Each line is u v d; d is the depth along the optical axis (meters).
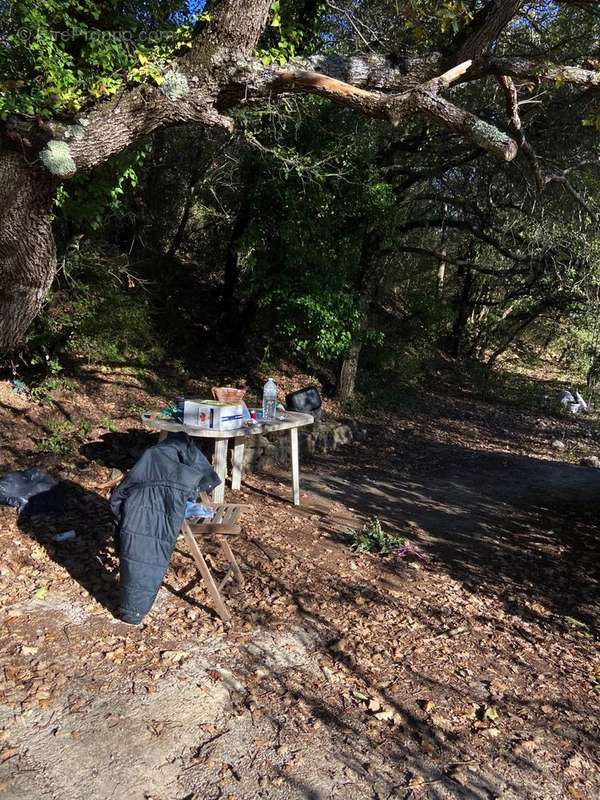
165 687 3.47
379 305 16.09
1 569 4.49
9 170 4.20
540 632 4.69
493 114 11.53
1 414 7.24
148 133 4.49
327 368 14.10
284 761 3.04
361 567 5.43
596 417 18.92
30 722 3.10
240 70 4.30
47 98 4.30
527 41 9.36
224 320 12.87
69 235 7.92
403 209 12.07
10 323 5.01
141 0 6.59
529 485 9.42
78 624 3.96
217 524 4.43
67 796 2.69
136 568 3.91
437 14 4.93
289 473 8.25
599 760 3.33
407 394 15.98
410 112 4.28
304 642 4.11
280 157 8.43
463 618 4.73
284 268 10.16
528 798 3.00
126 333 9.77
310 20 7.79
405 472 9.34
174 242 12.69
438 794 2.95
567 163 11.69
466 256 20.30
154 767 2.91
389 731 3.35
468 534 6.81
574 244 12.59
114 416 8.20
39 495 5.58
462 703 3.67
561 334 23.44
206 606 4.36
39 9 5.01
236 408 6.12
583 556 6.52
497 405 18.48
